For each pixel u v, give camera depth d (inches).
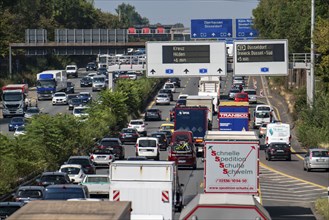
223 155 3255.4
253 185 3255.4
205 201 1950.1
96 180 3870.6
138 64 7603.4
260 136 7406.5
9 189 4087.1
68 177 4151.1
